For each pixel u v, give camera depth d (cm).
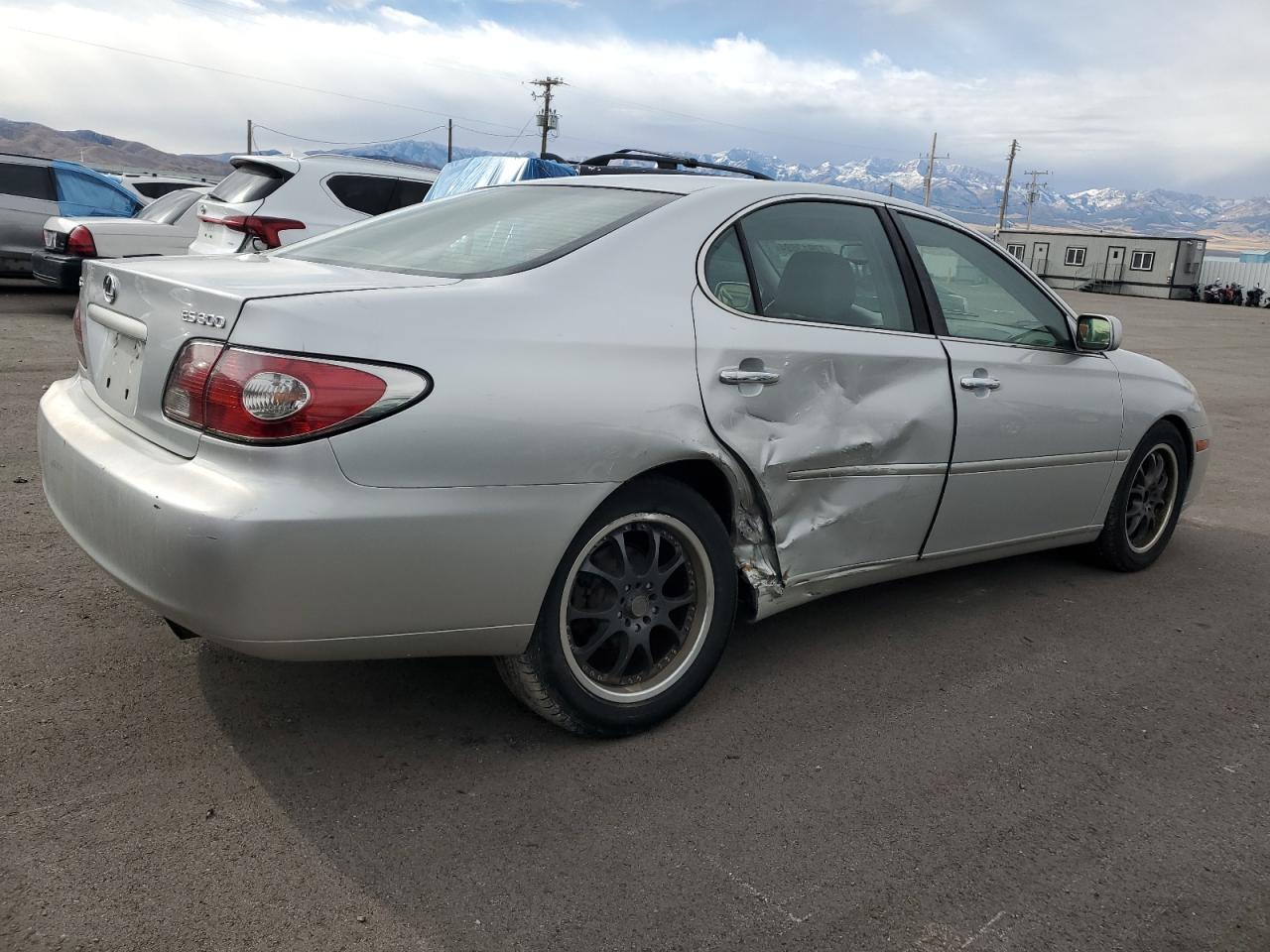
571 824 243
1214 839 254
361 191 889
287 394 217
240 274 257
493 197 344
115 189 1291
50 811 233
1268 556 508
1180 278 4800
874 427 322
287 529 215
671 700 290
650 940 205
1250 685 350
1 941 192
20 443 559
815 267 324
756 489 295
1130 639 386
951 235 378
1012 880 232
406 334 231
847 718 307
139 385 248
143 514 225
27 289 1348
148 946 194
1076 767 287
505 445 238
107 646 319
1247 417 1008
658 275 282
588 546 262
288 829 234
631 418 259
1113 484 433
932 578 443
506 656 261
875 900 222
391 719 288
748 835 243
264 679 305
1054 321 407
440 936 202
